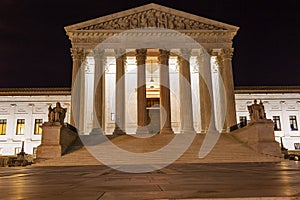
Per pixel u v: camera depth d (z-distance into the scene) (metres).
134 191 5.71
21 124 57.66
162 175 11.01
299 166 17.19
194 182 7.57
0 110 57.91
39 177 11.24
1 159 42.53
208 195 4.89
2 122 57.66
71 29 45.72
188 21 47.25
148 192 5.48
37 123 57.50
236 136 37.34
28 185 7.70
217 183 7.13
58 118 31.14
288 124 58.09
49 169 19.34
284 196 4.57
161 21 46.81
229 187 6.12
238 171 12.78
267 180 7.73
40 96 58.34
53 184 7.88
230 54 46.47
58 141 29.73
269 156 28.30
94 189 6.28
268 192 5.12
